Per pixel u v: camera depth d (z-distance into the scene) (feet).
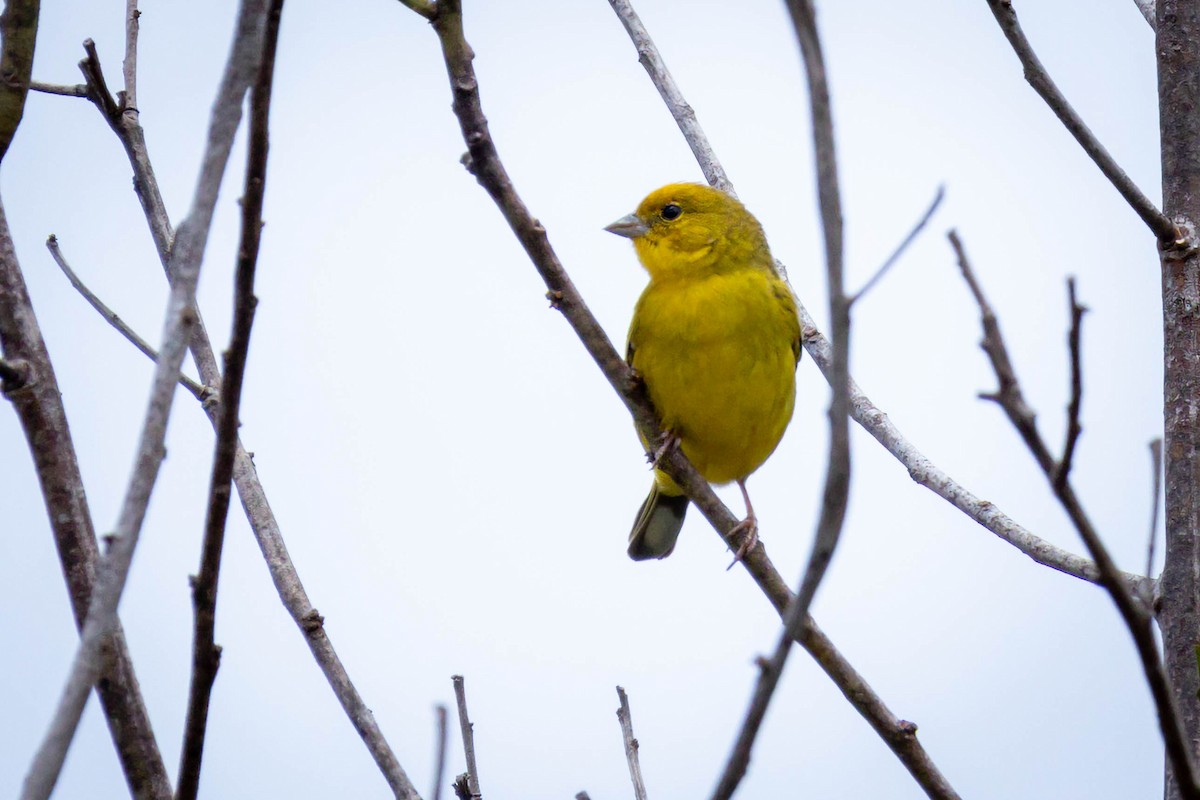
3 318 25.73
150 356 32.55
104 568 17.93
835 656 25.98
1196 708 26.63
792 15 15.89
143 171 32.07
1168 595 28.12
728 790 17.37
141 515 18.26
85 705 17.33
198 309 33.88
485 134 26.27
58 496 25.31
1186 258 31.14
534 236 27.91
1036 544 32.37
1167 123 32.81
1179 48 33.06
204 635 22.38
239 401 22.16
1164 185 32.63
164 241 31.60
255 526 30.42
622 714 29.99
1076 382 15.92
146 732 24.71
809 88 15.85
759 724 17.40
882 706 26.03
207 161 19.30
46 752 16.84
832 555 16.78
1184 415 29.94
